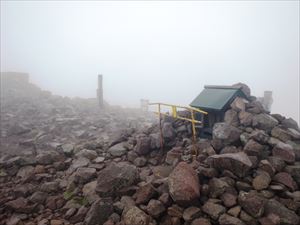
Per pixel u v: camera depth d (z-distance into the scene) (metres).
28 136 10.99
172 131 7.47
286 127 6.73
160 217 4.61
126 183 5.54
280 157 5.44
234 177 4.97
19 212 5.39
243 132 6.44
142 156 7.28
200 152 6.42
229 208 4.40
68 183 6.40
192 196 4.47
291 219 4.10
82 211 5.20
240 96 7.55
